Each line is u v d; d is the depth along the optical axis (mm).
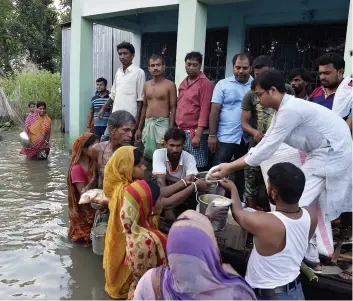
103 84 7469
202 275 2168
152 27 8188
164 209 3502
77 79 7949
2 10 22672
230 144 4555
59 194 5836
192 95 4777
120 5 6688
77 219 4258
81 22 7629
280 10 6148
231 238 3285
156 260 3059
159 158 4113
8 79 18562
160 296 2352
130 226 3037
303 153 3252
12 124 12695
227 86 4531
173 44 7977
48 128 8125
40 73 17188
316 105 2908
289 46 6312
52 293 3318
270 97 2865
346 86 3391
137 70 6086
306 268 2910
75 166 4230
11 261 3812
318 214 3059
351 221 3225
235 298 2262
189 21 5527
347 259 3256
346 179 2992
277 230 2398
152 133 5254
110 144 4055
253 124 4168
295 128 2900
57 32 23469
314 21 5887
